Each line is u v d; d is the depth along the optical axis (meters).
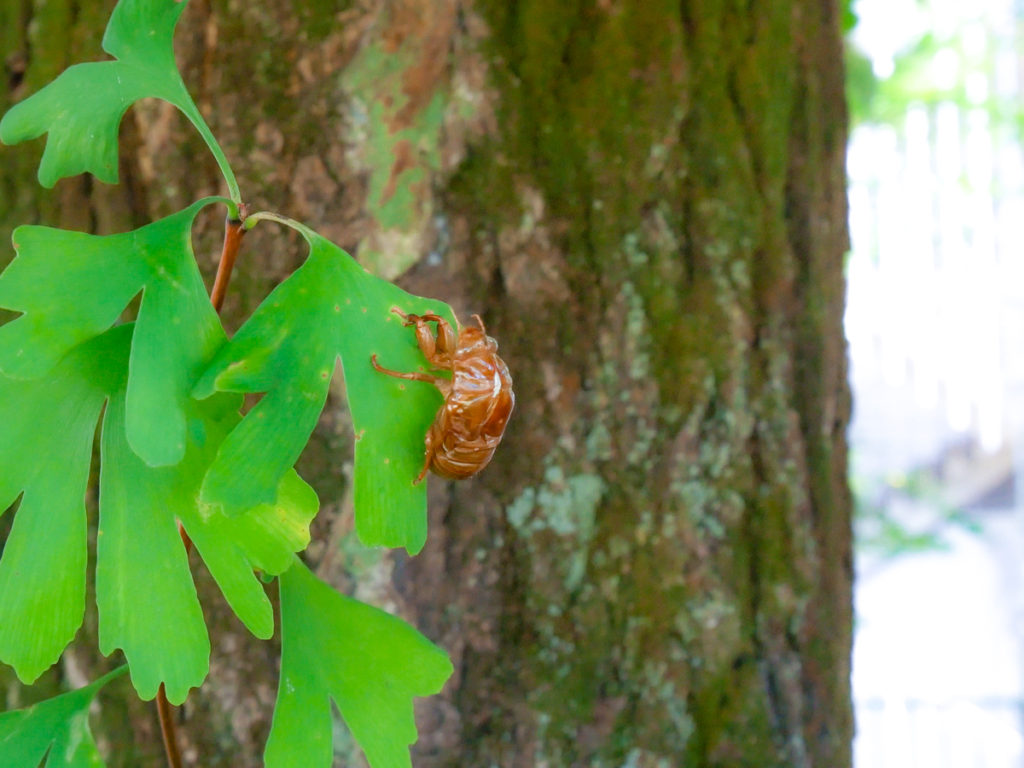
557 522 0.40
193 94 0.38
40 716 0.32
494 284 0.39
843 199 0.45
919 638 1.64
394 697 0.32
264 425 0.28
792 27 0.43
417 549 0.30
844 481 0.45
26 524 0.28
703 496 0.41
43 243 0.28
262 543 0.29
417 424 0.30
